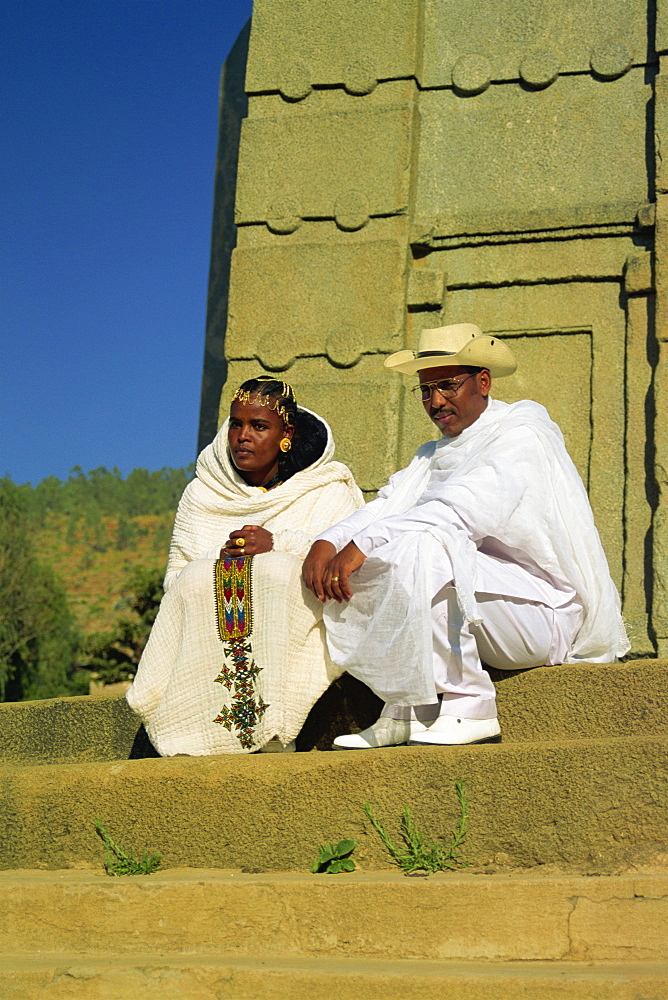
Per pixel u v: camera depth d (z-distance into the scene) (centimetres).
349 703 445
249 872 363
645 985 280
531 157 686
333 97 716
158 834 379
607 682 403
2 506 3186
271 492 471
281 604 421
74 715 502
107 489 9594
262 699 417
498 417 457
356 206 694
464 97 706
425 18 722
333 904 328
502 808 346
